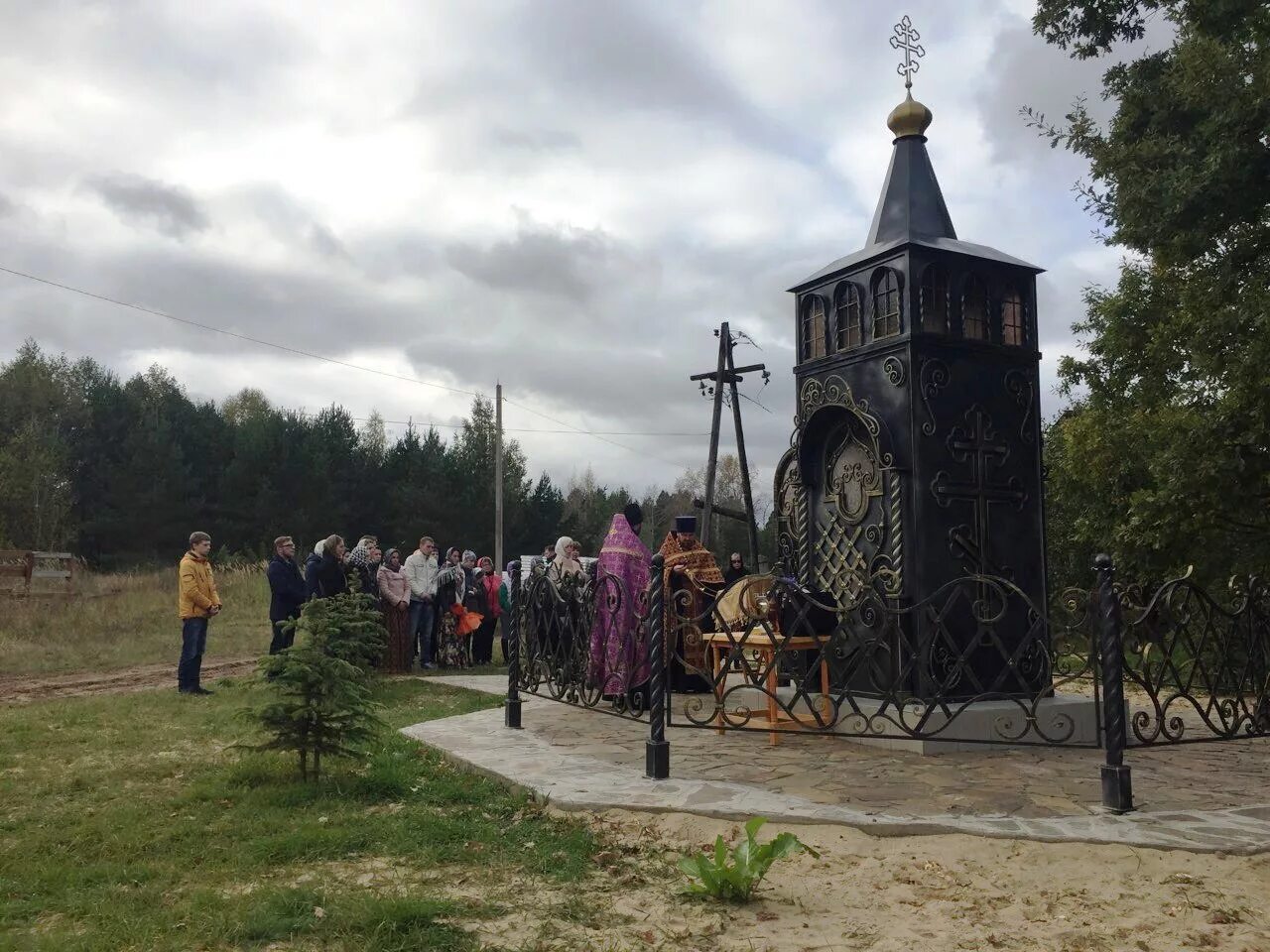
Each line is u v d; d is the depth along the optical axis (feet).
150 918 12.14
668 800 16.85
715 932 11.78
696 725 19.40
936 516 23.65
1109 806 15.96
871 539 24.57
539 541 159.12
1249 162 35.88
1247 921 11.94
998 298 25.21
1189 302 48.32
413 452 150.92
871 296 25.23
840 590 25.50
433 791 18.72
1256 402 42.63
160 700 32.30
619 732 24.35
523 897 12.99
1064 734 22.33
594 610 23.36
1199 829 14.89
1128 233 40.27
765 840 15.20
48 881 13.75
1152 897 12.71
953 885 13.29
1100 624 16.42
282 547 38.45
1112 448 53.67
